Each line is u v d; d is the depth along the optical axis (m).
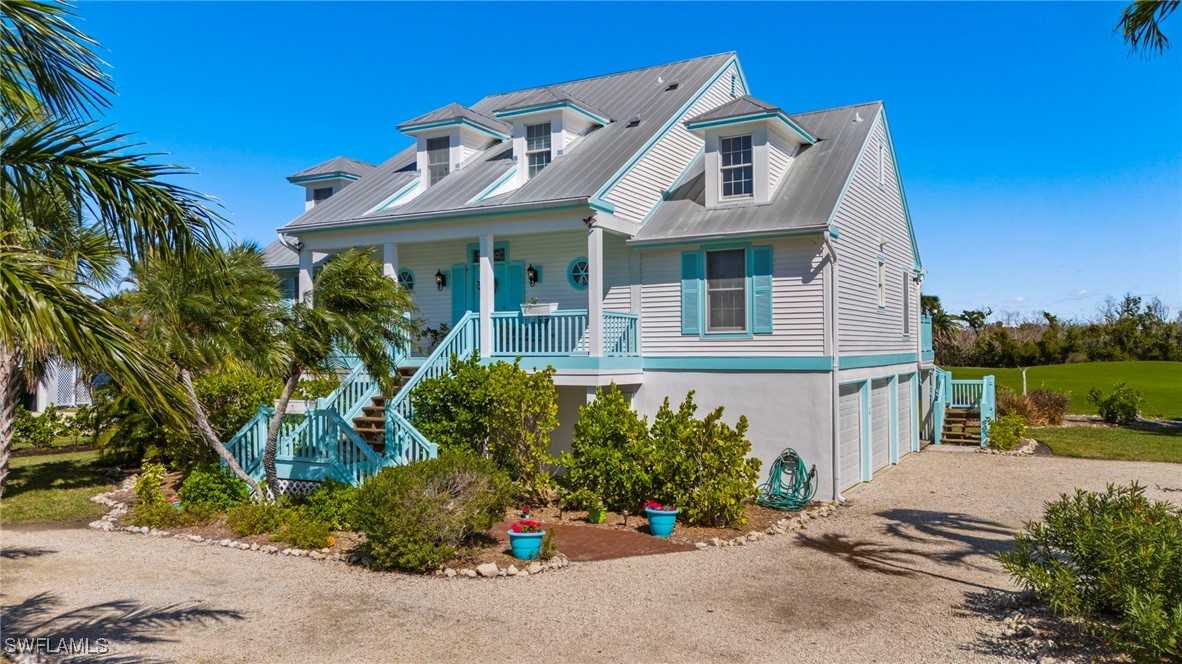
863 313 18.39
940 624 8.52
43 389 30.14
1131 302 67.50
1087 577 7.84
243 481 14.07
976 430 25.16
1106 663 7.18
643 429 14.11
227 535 12.55
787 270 16.25
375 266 13.34
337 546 11.91
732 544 12.26
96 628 8.21
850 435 17.56
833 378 15.70
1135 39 11.02
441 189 19.81
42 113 6.76
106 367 5.23
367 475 13.81
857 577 10.45
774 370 16.20
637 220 17.83
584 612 8.88
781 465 16.00
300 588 9.77
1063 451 22.98
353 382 16.53
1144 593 6.98
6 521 13.76
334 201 21.66
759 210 17.05
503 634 8.16
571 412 17.89
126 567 10.77
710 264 17.08
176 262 6.66
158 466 14.59
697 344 17.09
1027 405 29.69
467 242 21.00
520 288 19.97
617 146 18.73
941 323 44.31
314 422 14.52
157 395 5.42
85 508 14.73
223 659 7.41
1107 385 40.25
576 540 12.38
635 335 17.62
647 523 13.58
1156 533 7.38
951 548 12.09
